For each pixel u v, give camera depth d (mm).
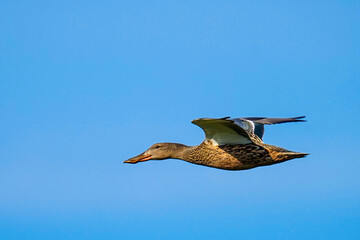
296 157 15250
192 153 16203
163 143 16844
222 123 14703
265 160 15414
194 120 13359
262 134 16578
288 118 17250
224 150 15617
